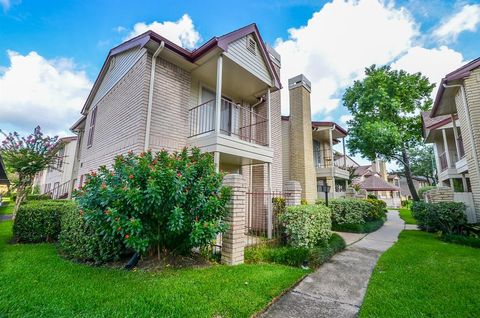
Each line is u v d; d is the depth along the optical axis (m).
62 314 2.46
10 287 3.04
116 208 3.64
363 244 6.77
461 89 8.45
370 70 19.00
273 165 9.57
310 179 12.52
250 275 3.66
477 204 8.09
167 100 6.59
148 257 4.28
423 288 3.42
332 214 9.73
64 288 3.07
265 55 7.87
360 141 18.61
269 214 6.41
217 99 6.17
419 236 8.09
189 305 2.68
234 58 6.74
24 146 9.56
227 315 2.52
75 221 4.60
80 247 4.38
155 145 6.16
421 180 38.53
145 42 6.24
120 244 4.27
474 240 6.50
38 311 2.51
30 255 4.61
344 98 20.56
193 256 4.68
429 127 13.65
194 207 4.04
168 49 6.35
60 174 16.94
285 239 5.95
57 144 10.34
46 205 6.23
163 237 4.11
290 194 6.36
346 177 15.83
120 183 3.92
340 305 2.98
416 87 18.11
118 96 7.68
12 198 19.11
